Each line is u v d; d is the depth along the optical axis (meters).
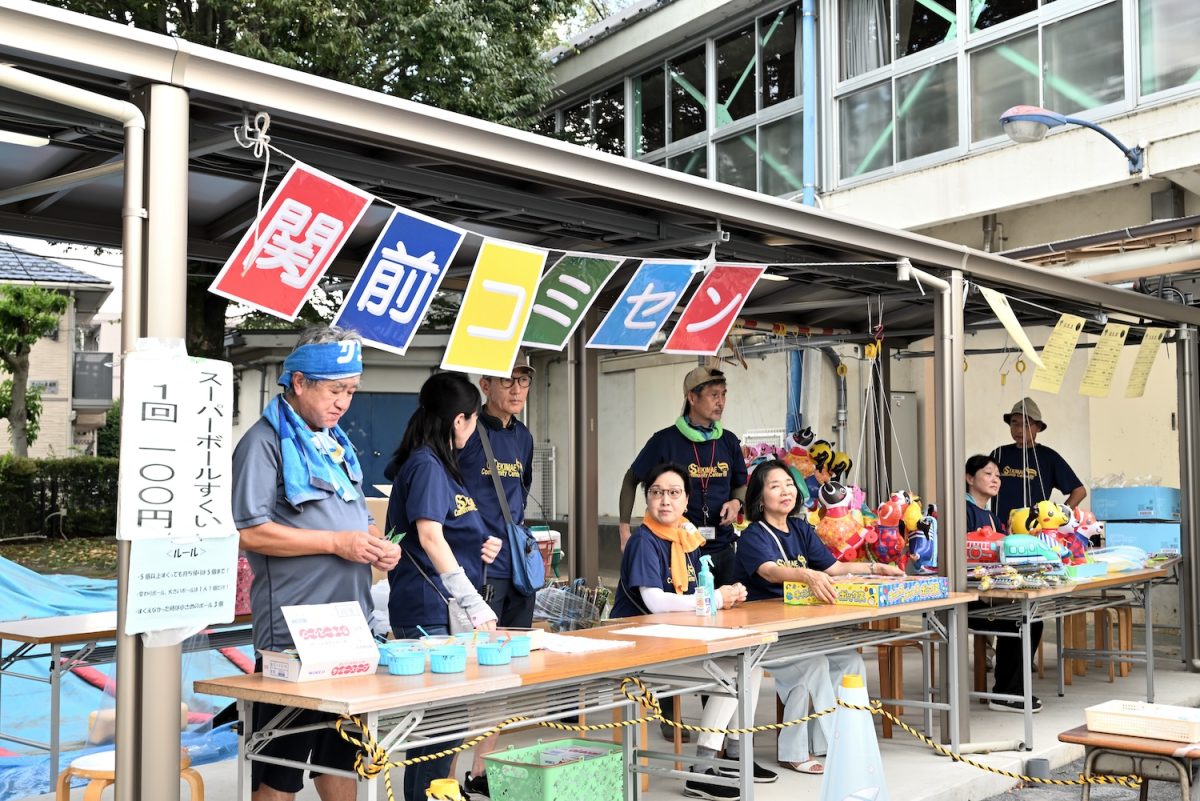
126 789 2.76
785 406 11.65
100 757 3.74
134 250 2.86
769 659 4.47
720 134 11.90
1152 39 8.40
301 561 3.20
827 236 5.19
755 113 11.53
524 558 4.42
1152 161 8.34
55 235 4.67
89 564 13.88
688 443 6.08
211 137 3.42
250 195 4.52
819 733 5.25
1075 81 8.89
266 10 10.70
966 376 10.73
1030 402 8.16
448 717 3.16
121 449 2.76
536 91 12.74
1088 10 8.79
